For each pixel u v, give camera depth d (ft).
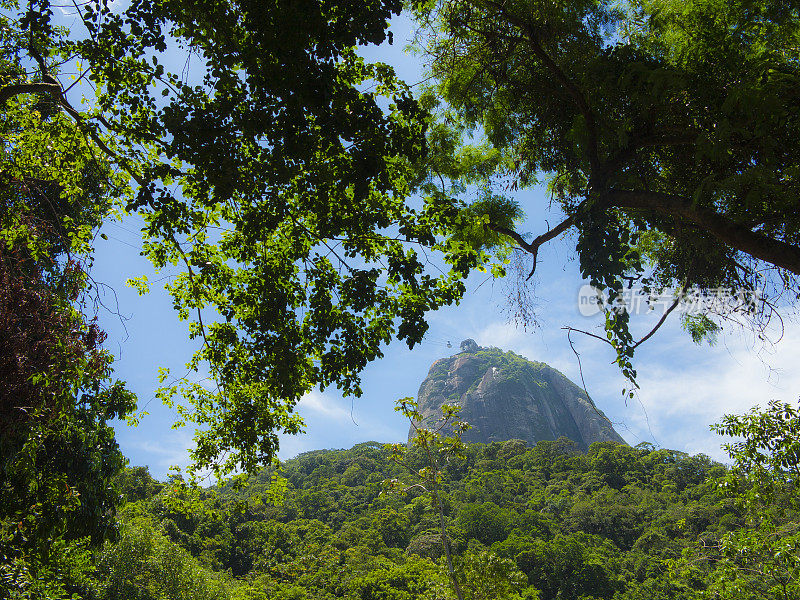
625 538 173.68
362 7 13.51
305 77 13.48
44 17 14.53
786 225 12.49
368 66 16.69
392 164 17.34
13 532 24.29
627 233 14.64
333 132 14.40
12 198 18.66
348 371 17.62
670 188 16.28
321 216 16.19
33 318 15.58
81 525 27.81
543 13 16.31
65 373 16.84
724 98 13.10
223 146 14.52
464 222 17.51
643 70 13.92
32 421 16.40
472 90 20.35
